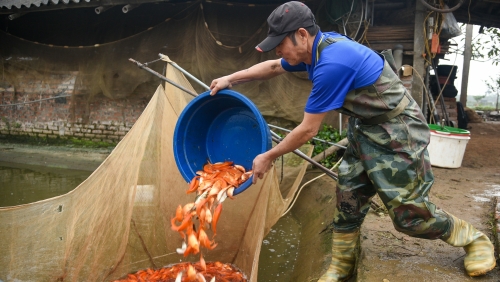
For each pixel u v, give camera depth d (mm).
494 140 8953
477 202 4395
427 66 6758
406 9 6789
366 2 6477
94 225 3596
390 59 2631
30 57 8750
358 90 2453
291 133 2479
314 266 3586
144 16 8117
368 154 2602
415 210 2564
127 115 8852
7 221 3137
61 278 3465
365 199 2889
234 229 4129
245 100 2850
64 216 3404
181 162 3182
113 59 8023
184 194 4184
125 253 3887
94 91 8414
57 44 8852
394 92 2488
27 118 9680
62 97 9180
